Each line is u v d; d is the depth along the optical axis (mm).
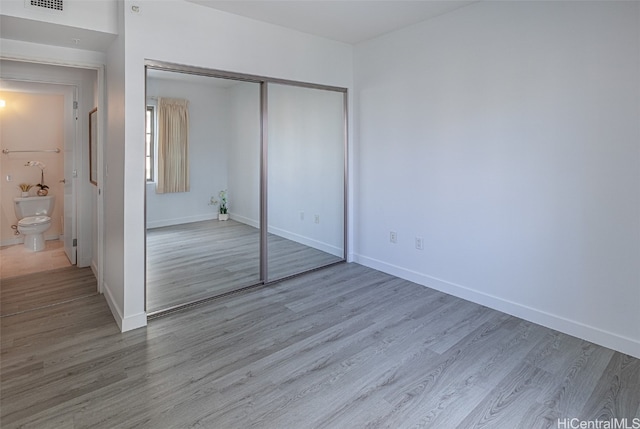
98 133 3328
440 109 3342
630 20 2256
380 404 1927
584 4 2432
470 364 2297
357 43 4055
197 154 3926
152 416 1820
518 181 2861
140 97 2650
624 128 2318
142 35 2629
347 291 3516
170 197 3846
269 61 3416
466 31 3090
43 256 4613
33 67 3633
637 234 2312
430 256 3574
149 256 3791
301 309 3107
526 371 2219
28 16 2371
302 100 3936
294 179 4078
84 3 2559
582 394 2004
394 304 3213
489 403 1935
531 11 2689
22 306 3133
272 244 4051
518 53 2779
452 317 2955
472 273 3242
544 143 2689
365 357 2375
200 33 2939
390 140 3830
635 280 2338
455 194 3301
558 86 2586
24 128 5141
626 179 2332
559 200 2645
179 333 2682
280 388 2053
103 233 3389
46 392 1998
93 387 2045
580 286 2586
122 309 2715
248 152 4059
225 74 3129
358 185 4266
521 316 2926
